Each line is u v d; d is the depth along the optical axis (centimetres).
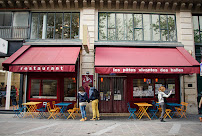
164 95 755
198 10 1034
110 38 1003
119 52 898
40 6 1014
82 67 952
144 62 805
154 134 554
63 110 840
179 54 897
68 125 679
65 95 955
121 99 952
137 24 1020
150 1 991
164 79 975
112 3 1009
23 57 833
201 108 963
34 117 844
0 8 1008
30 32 1007
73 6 1009
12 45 967
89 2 1001
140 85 964
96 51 900
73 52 877
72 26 1009
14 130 600
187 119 800
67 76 963
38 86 970
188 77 971
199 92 983
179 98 959
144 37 1012
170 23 1026
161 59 839
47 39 980
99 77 959
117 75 958
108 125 680
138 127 645
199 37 1034
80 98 773
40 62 777
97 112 801
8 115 891
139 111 923
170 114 909
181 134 552
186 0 986
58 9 1012
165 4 997
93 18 990
